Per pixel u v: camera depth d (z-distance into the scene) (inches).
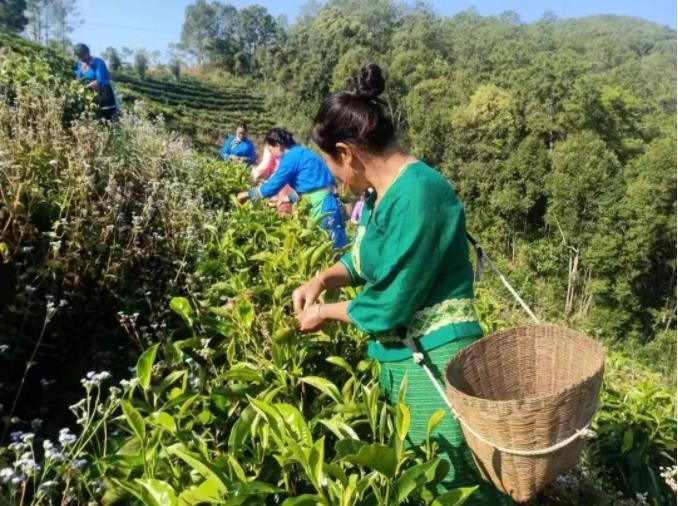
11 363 110.0
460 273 87.2
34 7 3759.8
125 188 156.9
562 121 1435.8
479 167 1416.1
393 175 86.5
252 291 114.0
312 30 3299.7
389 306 83.2
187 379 95.5
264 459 81.0
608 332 1086.4
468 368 83.4
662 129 1702.8
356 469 85.7
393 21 3777.1
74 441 85.2
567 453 73.7
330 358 96.2
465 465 88.4
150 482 69.4
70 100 237.9
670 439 170.9
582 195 1179.9
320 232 162.2
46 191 137.9
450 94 1787.6
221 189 234.5
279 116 2591.0
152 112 918.4
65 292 115.3
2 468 80.4
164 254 142.1
